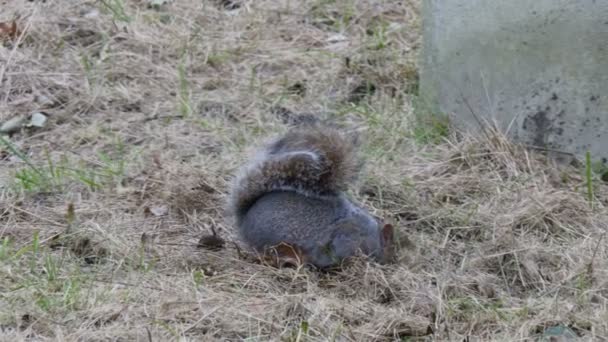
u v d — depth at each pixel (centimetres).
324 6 1023
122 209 695
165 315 555
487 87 779
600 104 736
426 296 584
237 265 619
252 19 995
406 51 948
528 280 623
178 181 728
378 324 555
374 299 592
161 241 656
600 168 743
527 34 749
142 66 909
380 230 623
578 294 594
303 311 563
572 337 545
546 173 743
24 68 885
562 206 693
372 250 614
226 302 571
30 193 710
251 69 915
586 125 743
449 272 620
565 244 658
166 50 938
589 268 612
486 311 574
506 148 759
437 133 798
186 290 580
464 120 796
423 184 730
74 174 732
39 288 579
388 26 991
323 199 615
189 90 882
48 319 548
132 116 838
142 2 1015
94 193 713
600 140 741
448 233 673
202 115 847
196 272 601
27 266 611
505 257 640
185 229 675
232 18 998
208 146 794
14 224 672
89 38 946
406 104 854
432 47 809
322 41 973
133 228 670
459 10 782
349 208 617
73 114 841
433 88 816
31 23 939
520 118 767
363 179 726
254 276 601
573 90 741
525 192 710
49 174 739
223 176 740
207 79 897
